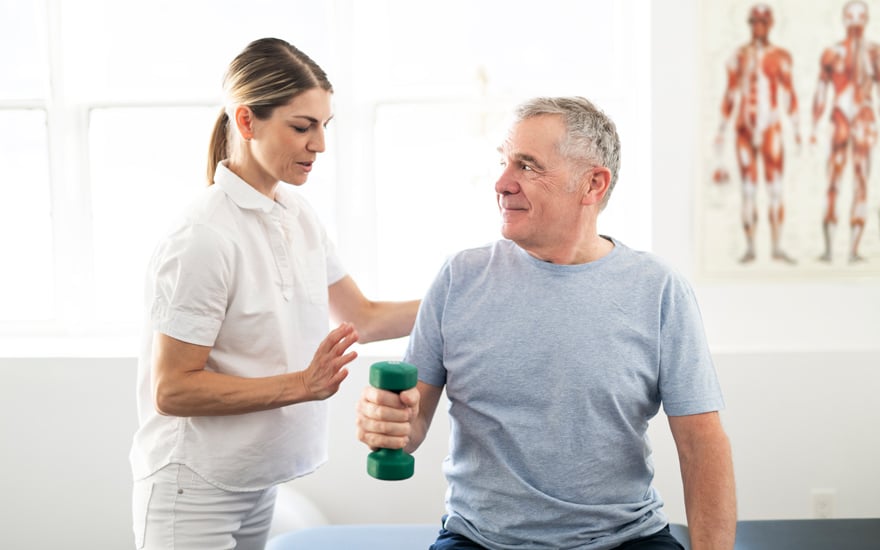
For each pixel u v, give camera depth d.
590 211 1.58
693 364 1.54
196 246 1.63
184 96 2.88
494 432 1.55
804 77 2.56
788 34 2.55
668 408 1.56
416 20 2.85
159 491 1.73
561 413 1.51
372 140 2.84
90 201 2.90
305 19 2.84
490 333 1.56
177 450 1.71
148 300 1.72
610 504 1.53
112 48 2.88
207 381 1.64
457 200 2.87
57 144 2.85
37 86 2.90
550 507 1.51
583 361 1.51
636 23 2.75
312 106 1.69
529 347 1.53
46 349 2.76
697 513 1.50
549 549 1.51
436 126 2.85
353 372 2.62
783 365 2.55
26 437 2.67
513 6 2.83
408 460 1.50
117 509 2.68
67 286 2.91
